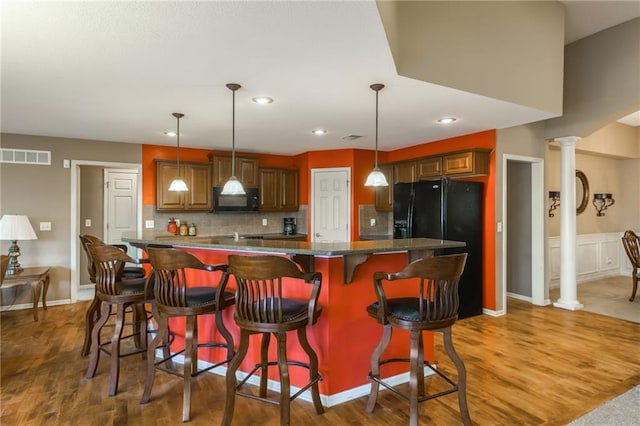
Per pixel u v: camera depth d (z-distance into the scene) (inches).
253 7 69.4
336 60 93.2
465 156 176.6
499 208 178.5
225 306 96.2
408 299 90.1
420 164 202.2
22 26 76.2
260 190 231.5
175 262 88.4
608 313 181.9
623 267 282.7
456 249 170.9
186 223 219.3
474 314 177.5
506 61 129.3
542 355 128.7
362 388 101.0
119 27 76.8
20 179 181.3
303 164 242.1
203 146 217.0
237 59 93.0
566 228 192.2
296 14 71.8
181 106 134.2
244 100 127.0
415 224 181.0
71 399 96.4
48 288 188.9
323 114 145.3
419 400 80.7
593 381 108.7
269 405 94.4
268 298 81.3
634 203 275.9
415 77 105.9
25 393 99.5
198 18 73.3
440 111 141.3
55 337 143.3
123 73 102.2
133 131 176.2
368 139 197.0
